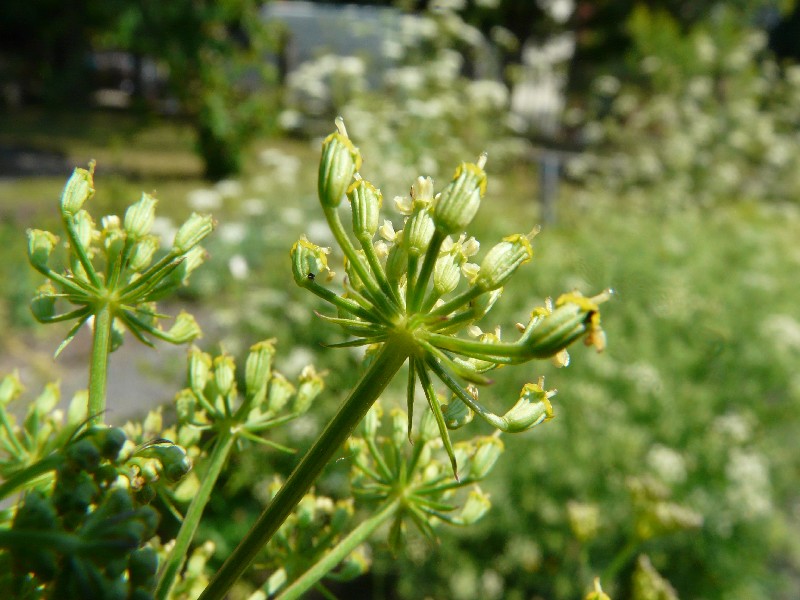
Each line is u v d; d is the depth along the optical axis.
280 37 19.34
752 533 4.83
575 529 2.37
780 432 6.00
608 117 14.84
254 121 15.65
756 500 4.68
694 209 10.29
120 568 0.68
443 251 0.88
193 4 15.17
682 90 13.51
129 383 6.16
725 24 14.32
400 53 8.91
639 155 11.75
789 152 12.94
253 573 4.00
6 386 1.24
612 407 4.82
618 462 4.55
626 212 9.95
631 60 14.73
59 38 24.45
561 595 4.25
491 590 4.34
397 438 1.22
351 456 1.22
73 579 0.65
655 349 5.66
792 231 10.48
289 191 8.63
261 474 4.40
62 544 0.65
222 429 1.21
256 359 1.20
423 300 0.85
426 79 8.35
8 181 13.48
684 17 22.11
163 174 15.62
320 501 1.40
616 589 4.44
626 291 5.68
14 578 0.73
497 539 4.52
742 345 5.98
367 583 4.71
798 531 5.57
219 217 10.23
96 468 0.72
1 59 24.69
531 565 4.26
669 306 5.93
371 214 0.85
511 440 4.42
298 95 11.28
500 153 8.88
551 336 0.78
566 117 20.67
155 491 0.91
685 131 12.12
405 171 6.29
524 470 4.31
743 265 8.24
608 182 11.51
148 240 1.12
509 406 4.64
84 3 22.23
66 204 1.06
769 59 15.96
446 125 7.23
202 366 1.21
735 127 12.45
